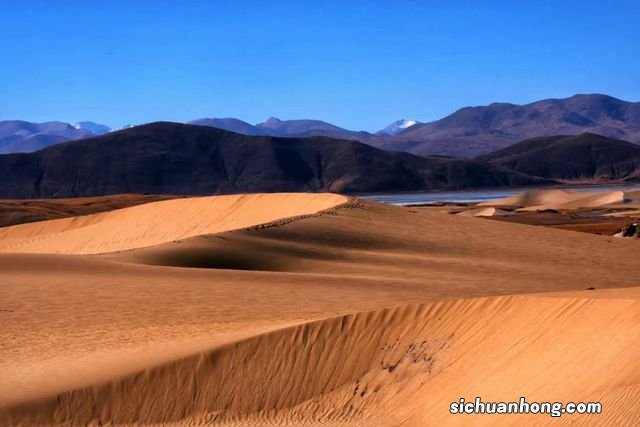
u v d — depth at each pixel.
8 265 37.66
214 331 23.80
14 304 28.95
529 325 16.33
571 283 39.31
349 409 17.52
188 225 69.88
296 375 18.80
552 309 16.30
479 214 121.12
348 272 41.03
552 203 143.62
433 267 43.31
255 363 19.20
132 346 22.17
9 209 118.50
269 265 42.28
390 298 31.02
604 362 13.63
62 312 27.66
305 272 41.19
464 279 39.06
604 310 15.12
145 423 18.06
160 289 32.22
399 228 55.03
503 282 38.31
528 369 15.02
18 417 17.23
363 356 18.59
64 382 18.58
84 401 18.02
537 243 54.06
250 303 29.41
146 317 26.77
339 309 28.08
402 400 16.94
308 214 55.78
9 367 20.42
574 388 13.49
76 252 69.81
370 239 50.69
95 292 31.38
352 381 18.23
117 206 134.88
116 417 17.98
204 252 43.25
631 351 13.38
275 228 50.41
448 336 17.75
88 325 25.59
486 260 47.31
